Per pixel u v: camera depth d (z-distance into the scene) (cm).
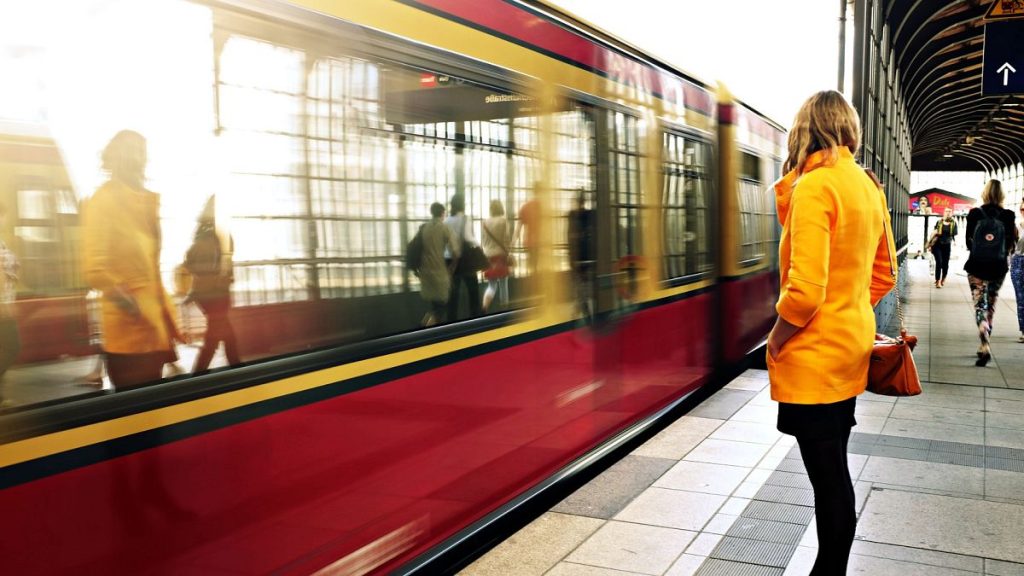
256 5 283
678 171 707
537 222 471
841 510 313
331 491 319
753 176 933
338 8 320
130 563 244
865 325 310
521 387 456
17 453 215
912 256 4138
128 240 243
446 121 387
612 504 486
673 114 694
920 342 1096
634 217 609
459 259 399
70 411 227
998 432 632
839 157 307
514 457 450
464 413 403
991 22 1356
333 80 317
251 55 282
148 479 248
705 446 608
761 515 463
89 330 232
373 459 341
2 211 211
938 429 642
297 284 301
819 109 310
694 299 746
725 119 830
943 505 470
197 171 263
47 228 222
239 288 279
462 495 405
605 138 559
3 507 213
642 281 625
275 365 291
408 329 362
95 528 234
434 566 377
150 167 249
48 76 222
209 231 267
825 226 296
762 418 693
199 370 264
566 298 505
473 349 409
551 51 486
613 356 574
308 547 308
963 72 4622
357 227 331
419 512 372
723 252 836
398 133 353
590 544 427
